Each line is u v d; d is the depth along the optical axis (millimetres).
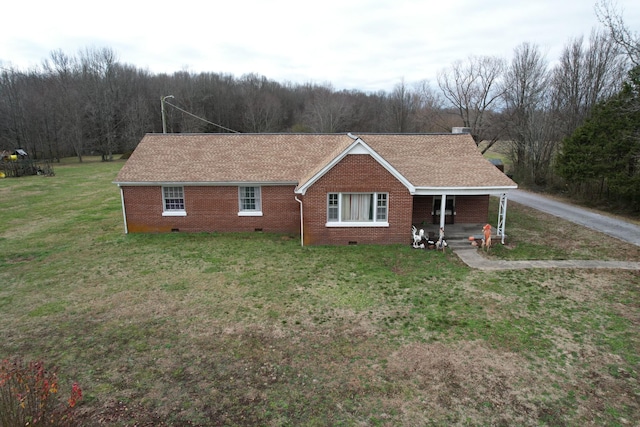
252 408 8234
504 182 19500
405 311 12641
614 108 26922
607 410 8164
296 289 14414
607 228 22781
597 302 13203
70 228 23594
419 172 20500
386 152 22578
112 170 55156
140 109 73938
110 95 74500
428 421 7871
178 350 10461
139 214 21953
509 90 46188
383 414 8062
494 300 13422
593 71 37719
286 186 21609
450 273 15938
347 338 11031
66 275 16031
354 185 18969
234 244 20016
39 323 12008
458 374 9383
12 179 45812
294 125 86938
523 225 23656
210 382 9102
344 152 18547
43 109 66688
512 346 10586
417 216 23047
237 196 21703
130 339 11031
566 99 39938
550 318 12133
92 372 9500
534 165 39219
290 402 8422
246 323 11914
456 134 24203
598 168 27656
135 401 8438
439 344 10703
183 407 8258
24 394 7012
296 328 11602
